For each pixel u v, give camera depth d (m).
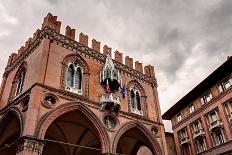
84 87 25.69
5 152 26.17
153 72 34.94
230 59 33.62
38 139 19.19
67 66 25.64
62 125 26.75
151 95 32.44
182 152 43.59
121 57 32.50
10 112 23.62
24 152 18.09
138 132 28.42
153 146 27.80
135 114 28.20
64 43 26.45
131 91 30.70
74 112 24.25
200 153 38.34
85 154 30.88
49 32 25.53
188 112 43.50
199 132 39.44
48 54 24.27
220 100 35.72
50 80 23.08
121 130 25.64
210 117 37.72
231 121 33.12
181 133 44.84
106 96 25.91
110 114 25.70
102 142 23.58
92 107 24.64
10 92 26.53
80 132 28.14
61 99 22.78
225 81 35.84
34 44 26.59
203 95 40.16
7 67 30.59
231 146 32.41
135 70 32.62
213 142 36.12
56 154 29.30
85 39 29.25
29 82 23.38
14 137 26.44
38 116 20.36
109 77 27.44
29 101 21.12
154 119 30.19
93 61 28.30
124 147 31.70
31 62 25.22
